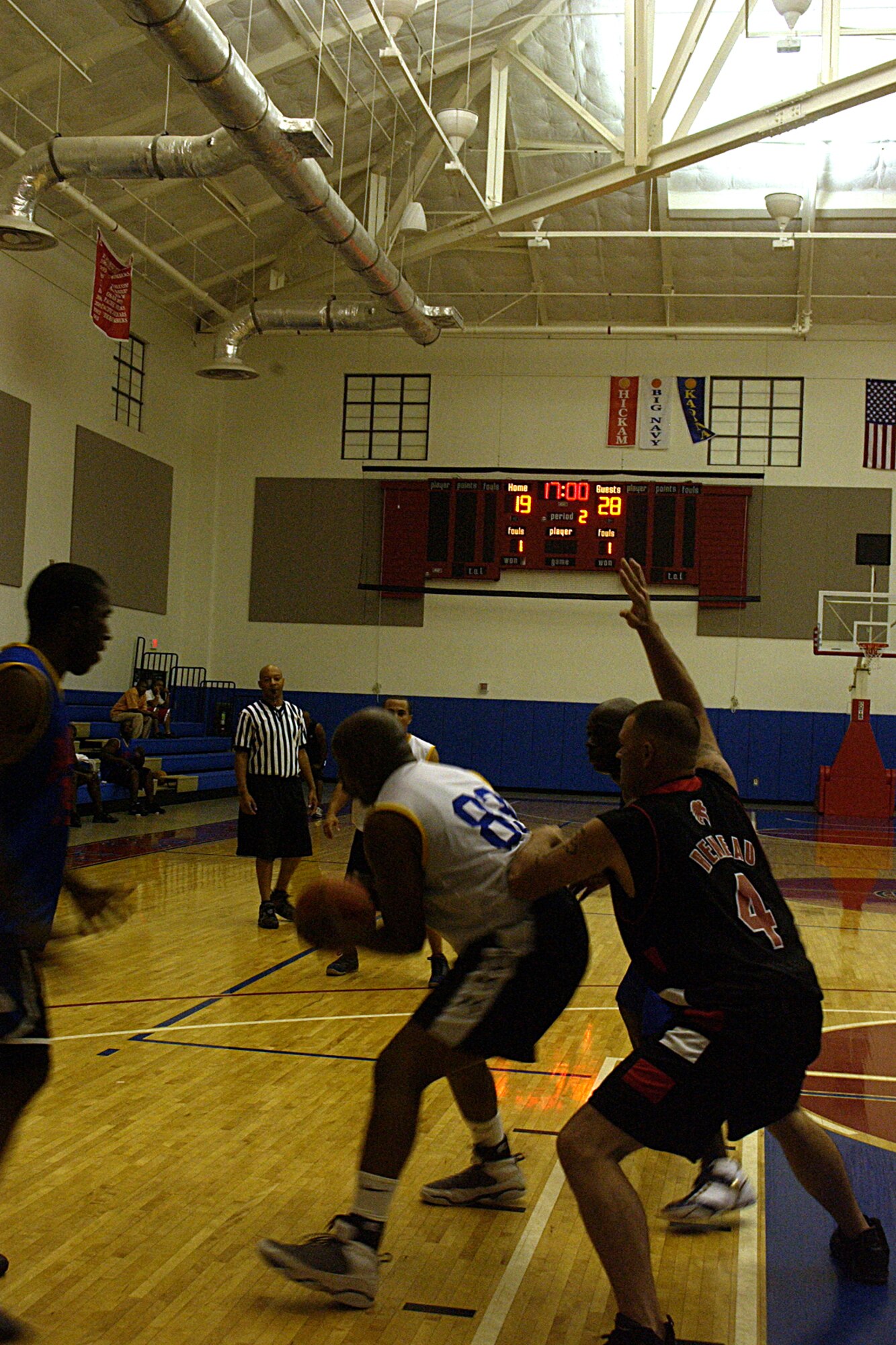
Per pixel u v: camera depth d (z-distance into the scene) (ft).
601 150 53.98
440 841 8.62
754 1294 8.63
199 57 31.65
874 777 59.36
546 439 65.16
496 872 8.63
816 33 47.67
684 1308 8.36
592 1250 9.39
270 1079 13.82
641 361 64.54
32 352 50.03
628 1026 11.08
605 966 21.90
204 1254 9.04
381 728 9.00
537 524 63.87
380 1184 8.32
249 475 67.36
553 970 8.77
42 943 7.47
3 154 45.37
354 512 66.39
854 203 56.49
